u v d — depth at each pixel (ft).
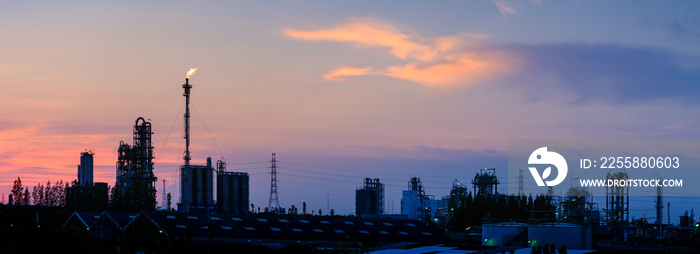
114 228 574.56
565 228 598.75
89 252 390.42
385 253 546.26
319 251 551.18
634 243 596.70
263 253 544.62
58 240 390.01
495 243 628.69
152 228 522.88
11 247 386.52
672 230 638.53
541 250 506.89
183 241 520.01
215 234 586.04
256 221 646.33
